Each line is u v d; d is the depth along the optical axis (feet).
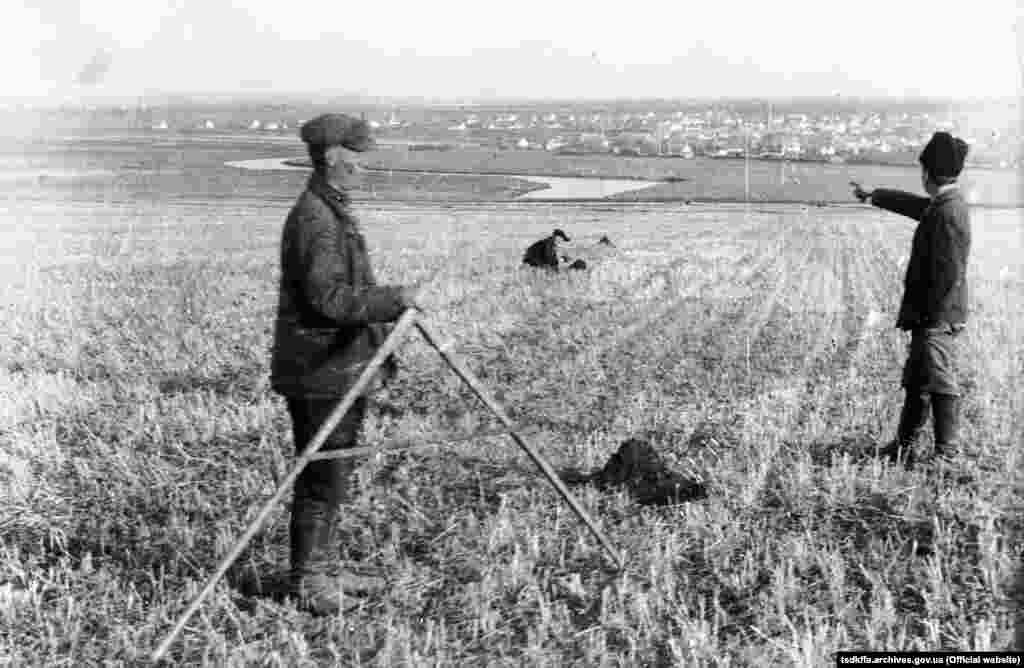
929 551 16.61
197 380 32.42
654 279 60.08
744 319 44.73
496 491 20.75
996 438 22.07
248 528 14.38
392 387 31.01
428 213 139.74
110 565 17.54
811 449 23.02
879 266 72.23
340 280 14.74
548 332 40.55
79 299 50.47
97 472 22.67
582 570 16.58
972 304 47.06
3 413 27.63
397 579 16.46
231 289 55.42
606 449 23.41
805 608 14.57
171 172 223.30
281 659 13.80
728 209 153.69
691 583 15.96
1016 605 14.26
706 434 24.53
